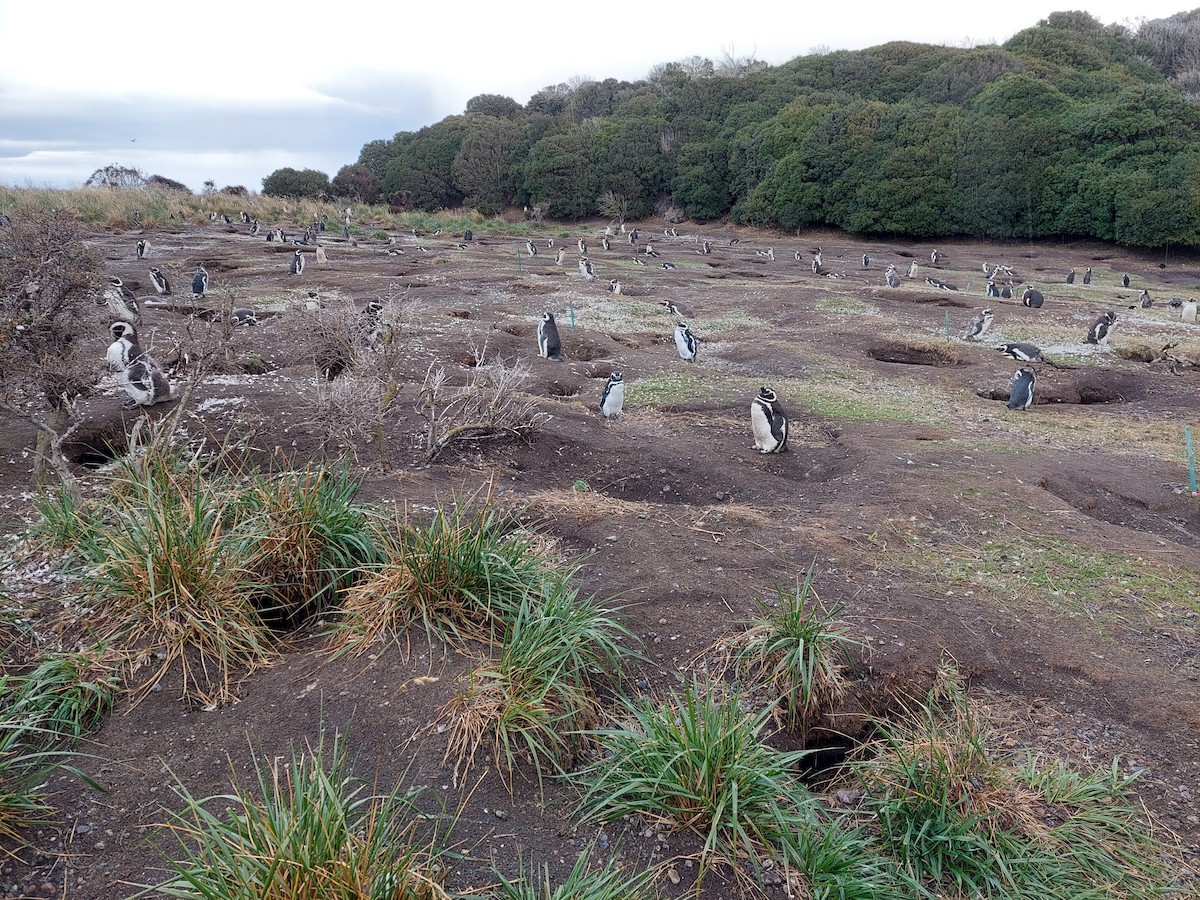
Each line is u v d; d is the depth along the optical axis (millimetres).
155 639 4117
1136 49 65312
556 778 3668
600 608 4785
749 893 3238
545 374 11625
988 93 43938
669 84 68250
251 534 4559
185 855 3066
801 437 9578
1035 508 7160
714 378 12078
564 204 58875
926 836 3717
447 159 65250
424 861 3074
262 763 3496
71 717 3695
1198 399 12539
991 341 16016
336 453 7172
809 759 4434
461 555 4418
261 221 39812
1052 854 3617
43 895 2908
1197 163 36344
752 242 45844
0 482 5957
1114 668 4859
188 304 14414
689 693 3713
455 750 3617
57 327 5961
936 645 4922
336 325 8398
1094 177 38969
